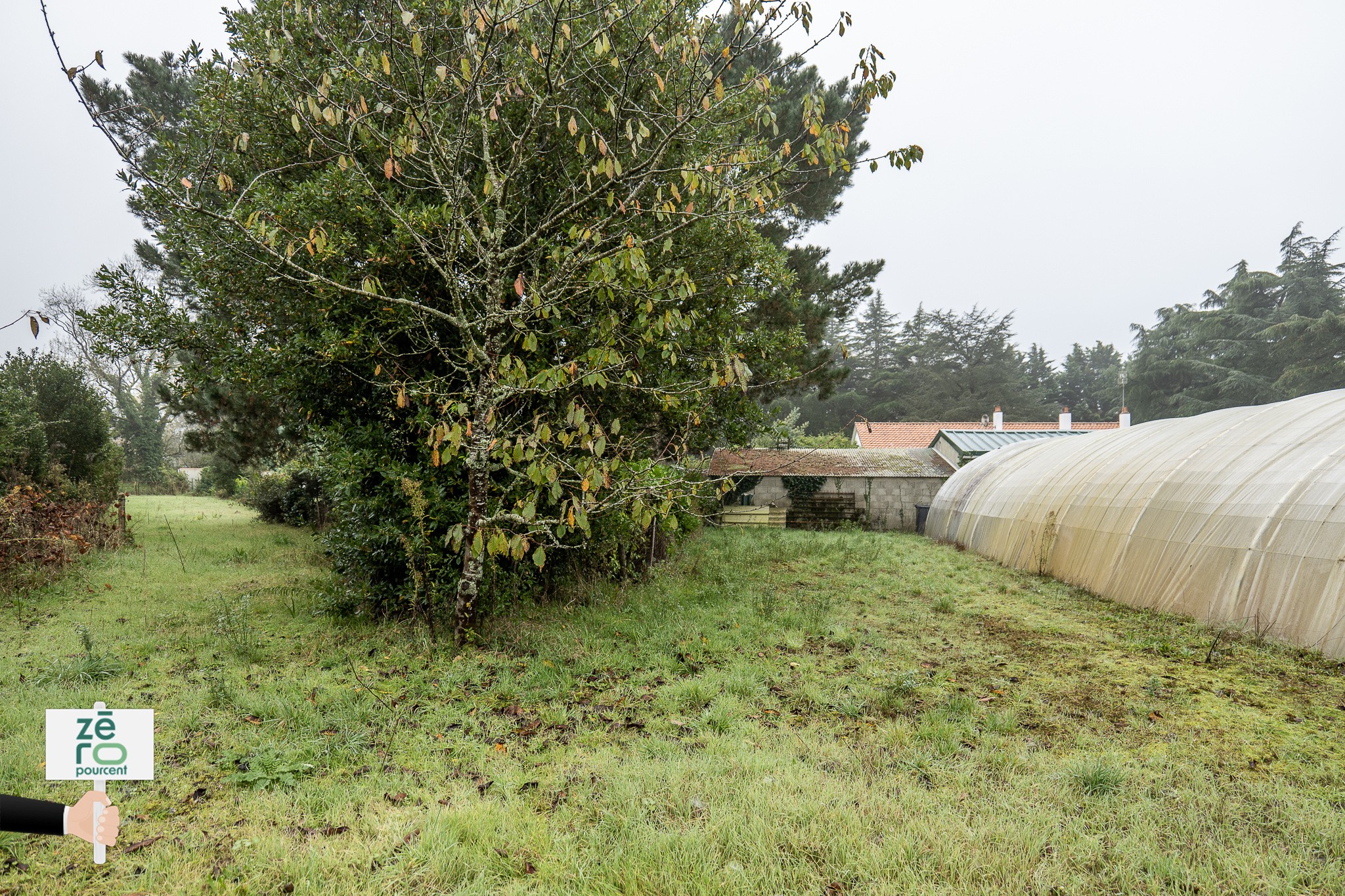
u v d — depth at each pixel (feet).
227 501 111.34
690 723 16.76
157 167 23.38
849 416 170.71
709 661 22.12
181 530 60.44
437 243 24.44
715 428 36.83
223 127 24.62
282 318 28.22
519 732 16.24
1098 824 11.87
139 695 18.28
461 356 26.99
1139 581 31.91
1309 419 29.94
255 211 23.17
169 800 12.75
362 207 24.00
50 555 34.12
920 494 79.30
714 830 11.44
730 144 30.42
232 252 26.04
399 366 25.70
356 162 22.25
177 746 15.10
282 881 10.27
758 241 30.94
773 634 25.57
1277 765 14.44
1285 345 137.08
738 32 21.35
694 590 33.91
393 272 25.50
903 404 170.81
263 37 24.16
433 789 13.34
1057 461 47.19
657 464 29.25
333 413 29.14
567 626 26.05
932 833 11.26
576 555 31.68
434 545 25.72
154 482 139.33
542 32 26.07
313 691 18.62
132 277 26.76
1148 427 43.55
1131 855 10.77
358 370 26.73
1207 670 21.30
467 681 19.95
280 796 12.85
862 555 48.34
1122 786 13.15
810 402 167.94
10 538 32.78
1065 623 28.25
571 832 11.68
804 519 79.51
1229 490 29.04
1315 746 15.40
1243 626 25.45
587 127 26.25
